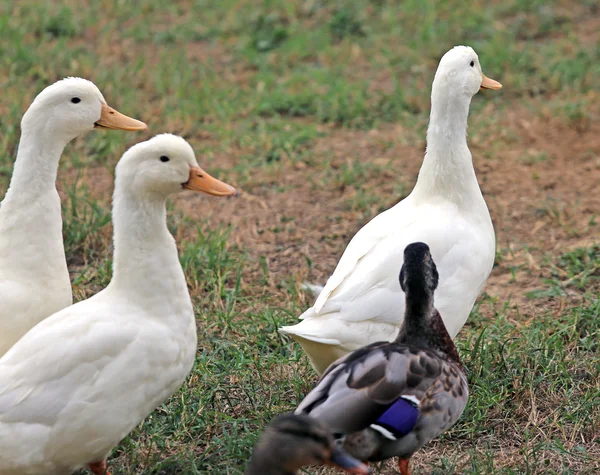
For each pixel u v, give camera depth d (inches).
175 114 698.2
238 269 514.3
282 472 273.7
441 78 401.7
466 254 383.2
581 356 427.5
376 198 598.9
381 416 297.1
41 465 307.3
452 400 313.1
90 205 554.3
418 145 676.7
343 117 719.1
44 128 367.9
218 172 627.8
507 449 367.2
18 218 359.9
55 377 303.4
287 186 620.7
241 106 727.7
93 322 312.5
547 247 546.6
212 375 408.2
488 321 462.9
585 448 364.8
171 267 325.1
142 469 350.6
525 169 642.8
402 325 334.3
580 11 896.9
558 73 760.3
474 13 874.1
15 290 351.3
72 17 871.1
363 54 826.2
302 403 301.6
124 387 310.0
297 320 454.3
